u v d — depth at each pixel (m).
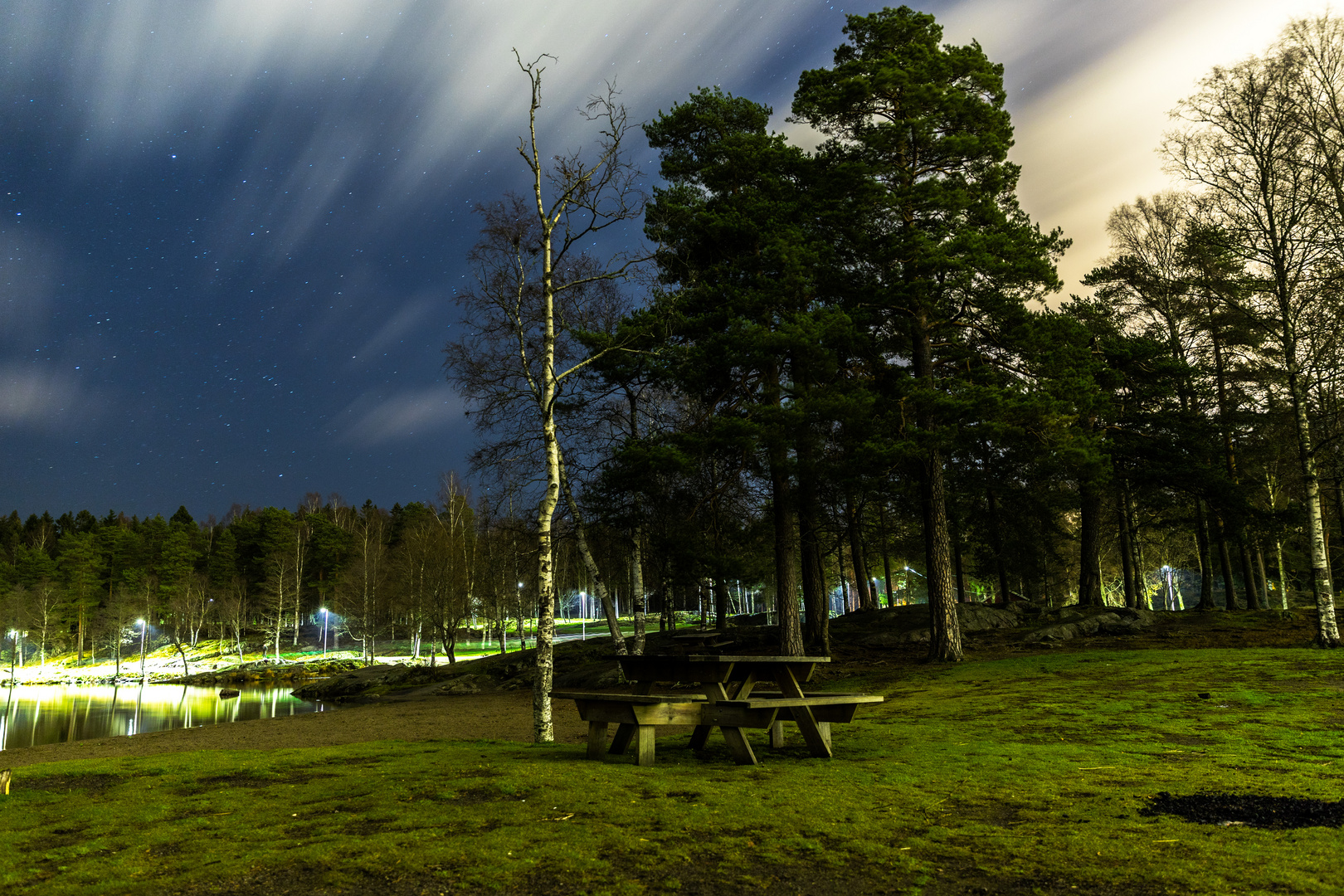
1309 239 20.52
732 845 5.45
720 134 27.31
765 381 24.38
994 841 5.40
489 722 20.27
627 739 9.78
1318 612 19.67
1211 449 32.62
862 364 26.16
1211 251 23.97
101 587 115.69
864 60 25.70
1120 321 35.34
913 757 8.99
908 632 31.34
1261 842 5.09
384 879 4.89
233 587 106.25
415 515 124.69
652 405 27.11
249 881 4.90
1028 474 34.78
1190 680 15.84
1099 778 7.53
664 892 4.59
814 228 25.50
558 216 15.05
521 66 15.17
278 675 70.38
